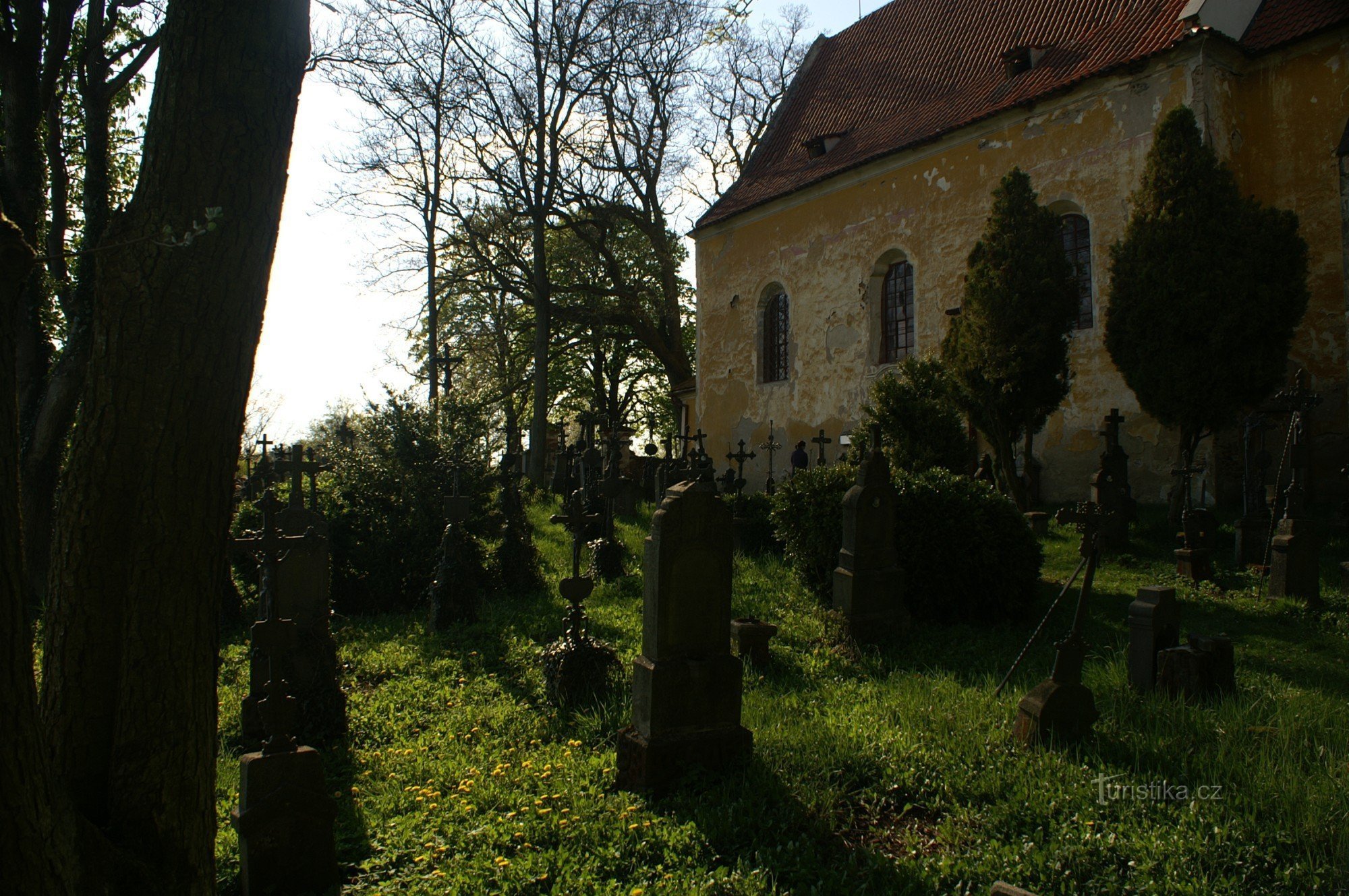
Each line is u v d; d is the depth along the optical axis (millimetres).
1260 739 4609
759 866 3693
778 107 29078
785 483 9680
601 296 31172
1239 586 9617
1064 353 14539
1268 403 14758
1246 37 16172
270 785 3717
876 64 24906
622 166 29156
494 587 10156
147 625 2633
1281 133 15570
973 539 8305
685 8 24797
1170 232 13125
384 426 10742
